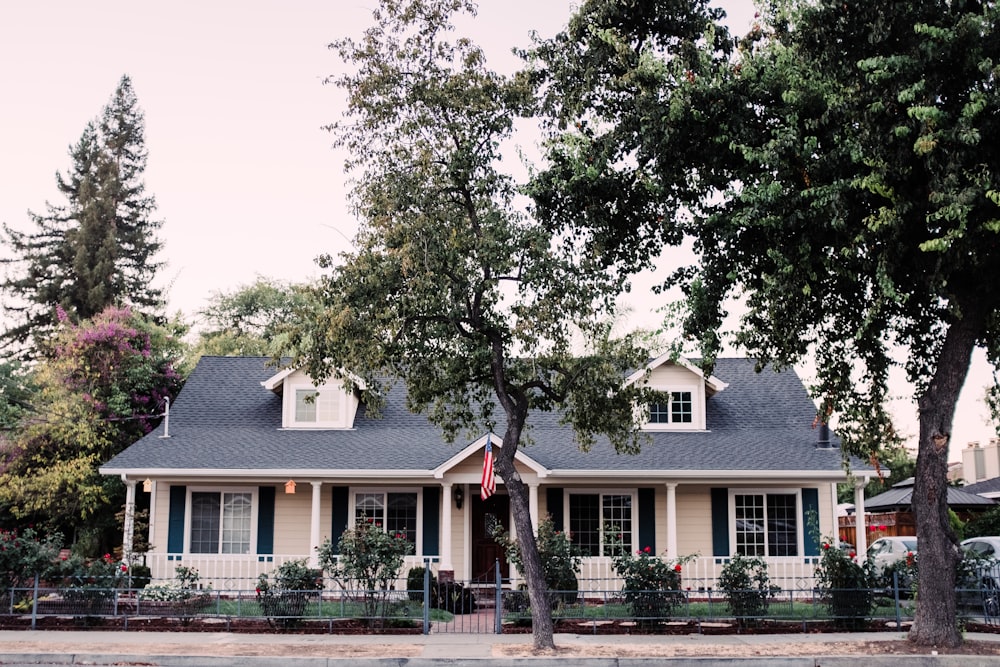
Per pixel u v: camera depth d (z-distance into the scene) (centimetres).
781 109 1527
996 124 1375
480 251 1606
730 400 2770
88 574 1905
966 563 1894
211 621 1839
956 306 1449
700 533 2481
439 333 1681
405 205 1627
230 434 2580
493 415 2700
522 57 1733
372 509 2497
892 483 4772
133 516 2423
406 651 1525
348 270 1592
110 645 1578
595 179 1638
